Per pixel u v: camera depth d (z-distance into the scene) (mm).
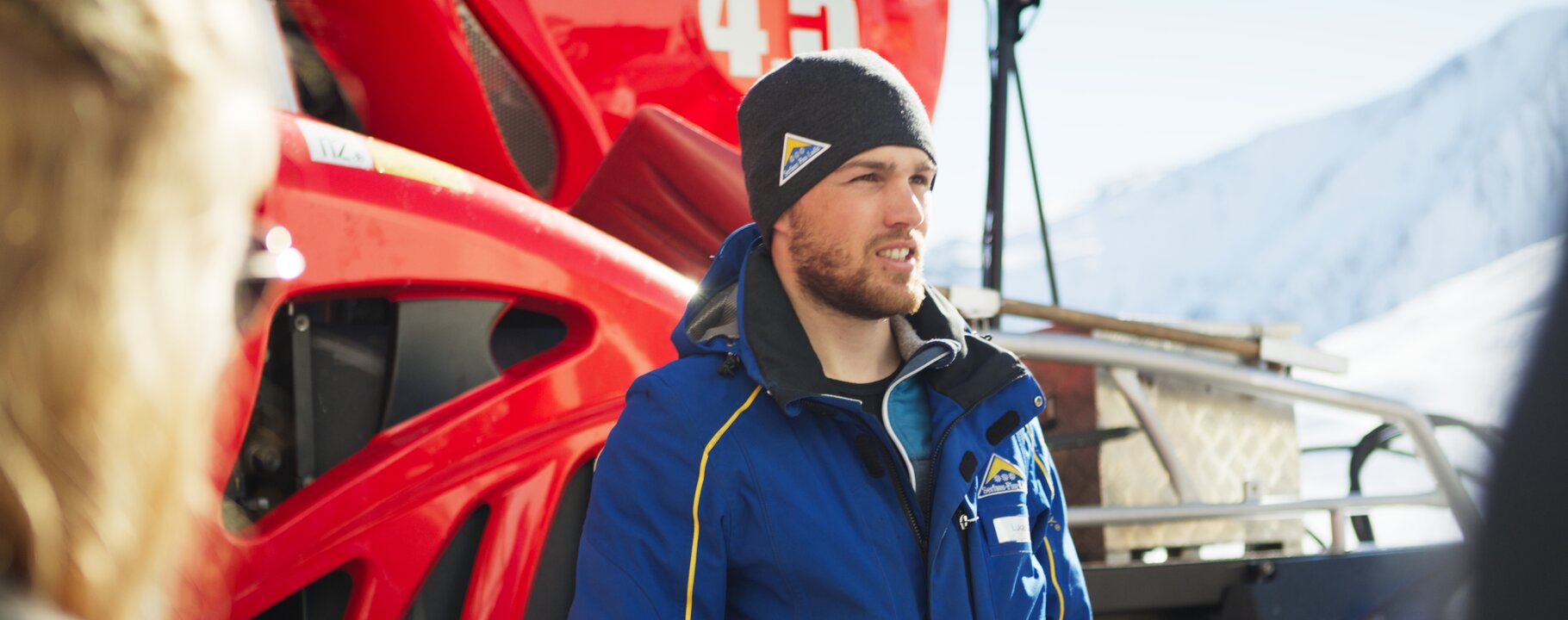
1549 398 454
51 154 387
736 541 1308
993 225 3842
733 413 1326
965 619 1330
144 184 405
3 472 376
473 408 1604
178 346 418
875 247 1379
